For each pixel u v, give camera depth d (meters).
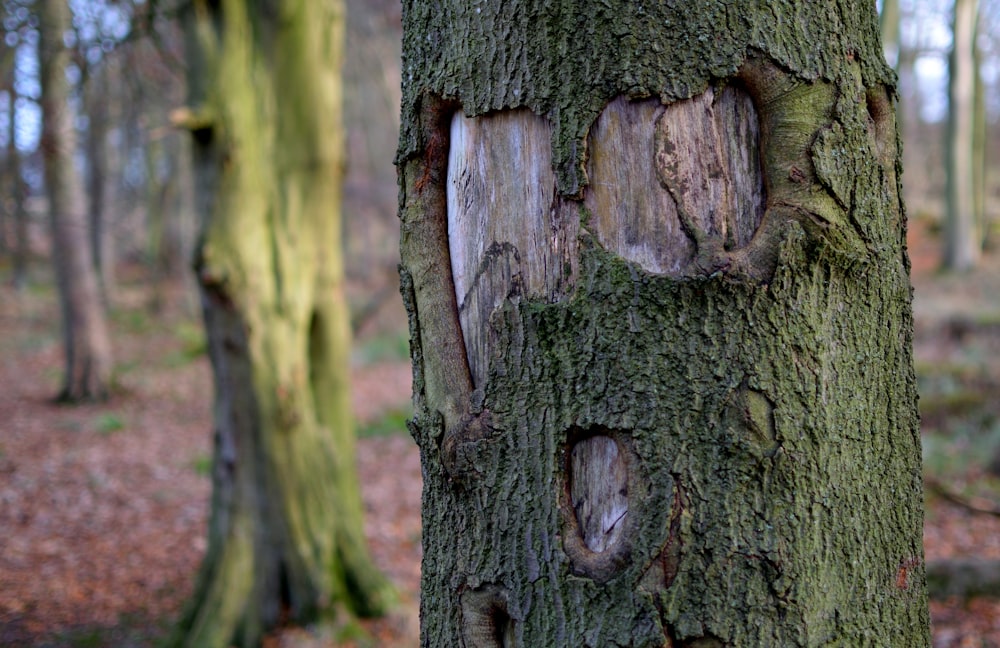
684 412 1.81
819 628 1.82
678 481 1.81
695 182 1.83
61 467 7.36
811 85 1.83
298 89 4.34
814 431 1.82
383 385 11.05
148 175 15.73
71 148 6.58
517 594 1.86
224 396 4.24
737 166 1.83
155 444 8.41
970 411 7.32
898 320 1.89
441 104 1.91
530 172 1.86
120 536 5.84
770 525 1.81
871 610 1.85
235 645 4.18
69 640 4.31
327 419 4.61
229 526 4.26
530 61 1.85
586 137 1.83
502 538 1.87
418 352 1.93
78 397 10.05
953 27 14.98
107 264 16.11
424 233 1.93
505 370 1.87
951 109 15.38
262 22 4.22
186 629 4.24
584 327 1.83
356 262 19.95
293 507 4.33
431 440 1.90
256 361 4.20
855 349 1.85
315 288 4.50
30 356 12.61
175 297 17.17
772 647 1.80
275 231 4.28
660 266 1.83
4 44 4.62
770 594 1.81
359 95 14.87
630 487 1.82
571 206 1.84
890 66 1.90
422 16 1.91
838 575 1.83
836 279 1.84
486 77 1.87
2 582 4.94
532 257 1.86
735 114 1.83
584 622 1.83
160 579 5.15
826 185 1.83
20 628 4.39
